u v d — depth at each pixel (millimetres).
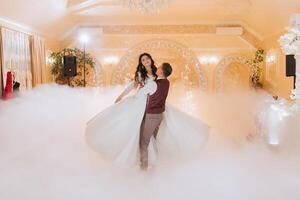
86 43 11391
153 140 4148
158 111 3998
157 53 11617
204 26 11305
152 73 4070
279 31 9422
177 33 11359
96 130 4027
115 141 4008
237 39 11281
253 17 10039
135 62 11477
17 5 7465
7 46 7723
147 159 4105
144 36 11383
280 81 9500
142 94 3975
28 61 8961
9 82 7438
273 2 7938
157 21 11273
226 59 11352
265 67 10953
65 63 10391
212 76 11414
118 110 4039
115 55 11406
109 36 11375
